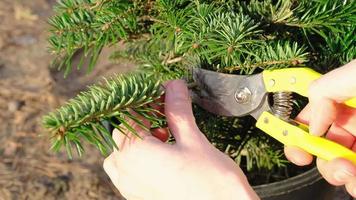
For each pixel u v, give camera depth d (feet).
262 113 1.44
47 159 2.76
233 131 1.74
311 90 1.27
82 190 2.59
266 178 1.79
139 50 1.84
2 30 3.58
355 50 1.57
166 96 1.33
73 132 1.23
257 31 1.41
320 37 1.65
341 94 1.24
